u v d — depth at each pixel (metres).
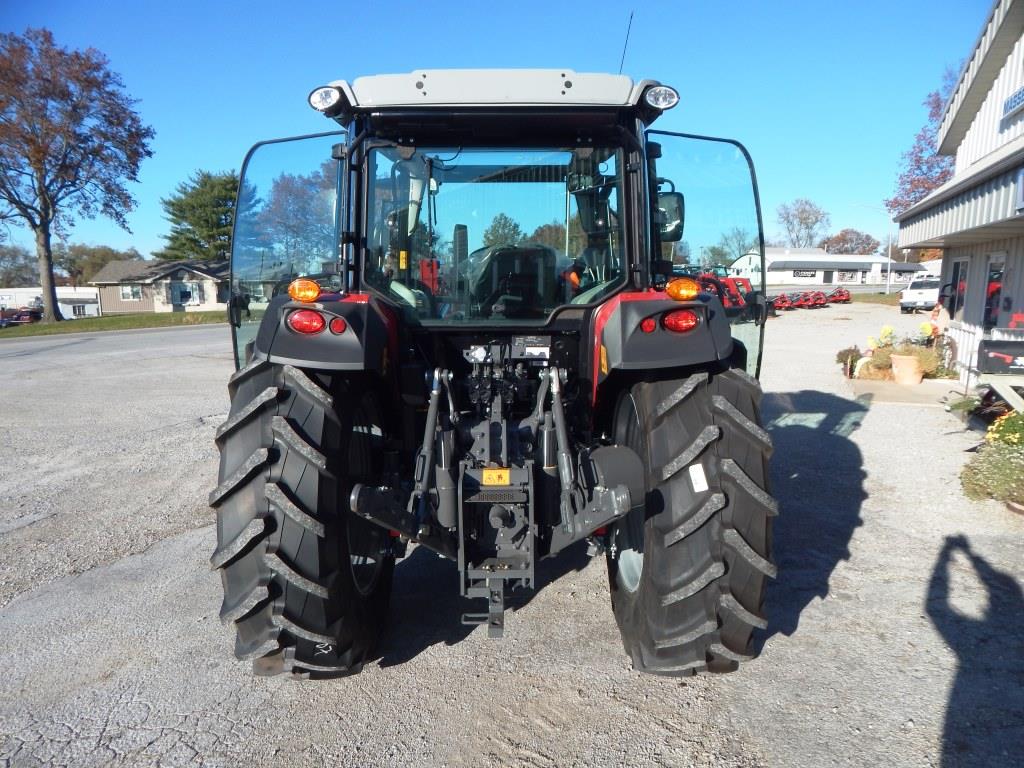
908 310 32.56
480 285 3.18
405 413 3.24
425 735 2.57
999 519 4.72
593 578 3.88
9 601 3.78
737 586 2.53
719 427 2.54
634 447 2.88
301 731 2.61
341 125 3.16
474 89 2.84
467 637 3.28
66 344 22.52
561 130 3.06
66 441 7.75
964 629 3.27
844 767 2.36
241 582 2.51
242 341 3.54
